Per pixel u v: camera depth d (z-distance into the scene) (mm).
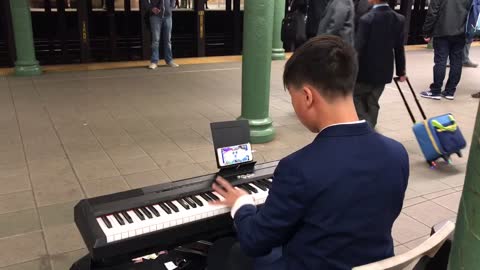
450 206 3367
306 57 1343
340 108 1349
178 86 7219
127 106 5938
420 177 3879
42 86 7023
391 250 1469
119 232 1634
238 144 2086
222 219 1814
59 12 9391
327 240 1335
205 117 5508
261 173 2076
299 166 1312
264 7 4277
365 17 4129
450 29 5980
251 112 4574
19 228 2928
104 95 6520
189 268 2064
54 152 4254
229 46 11422
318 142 1346
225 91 6922
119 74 8133
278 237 1376
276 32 9414
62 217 3078
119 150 4348
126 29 10258
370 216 1346
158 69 8695
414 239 2924
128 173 3818
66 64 9359
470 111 5906
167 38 8820
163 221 1710
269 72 4535
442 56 6289
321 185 1286
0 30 8828
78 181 3641
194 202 1840
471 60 10023
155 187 1936
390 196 1385
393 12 4188
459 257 991
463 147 4027
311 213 1326
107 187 3545
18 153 4211
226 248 1837
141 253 1829
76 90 6801
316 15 5070
